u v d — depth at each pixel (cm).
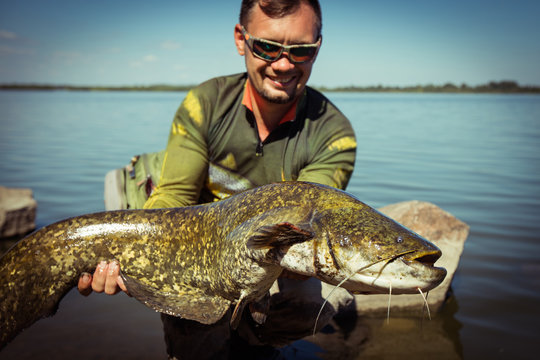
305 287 311
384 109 4069
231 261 219
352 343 333
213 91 306
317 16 277
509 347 324
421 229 442
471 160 1155
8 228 563
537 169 1020
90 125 2203
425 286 181
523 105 5356
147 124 2278
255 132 300
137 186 399
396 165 1070
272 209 212
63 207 689
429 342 333
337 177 296
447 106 4953
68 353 307
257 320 241
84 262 253
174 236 249
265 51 270
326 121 307
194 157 296
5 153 1243
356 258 187
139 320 360
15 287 252
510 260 481
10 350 310
